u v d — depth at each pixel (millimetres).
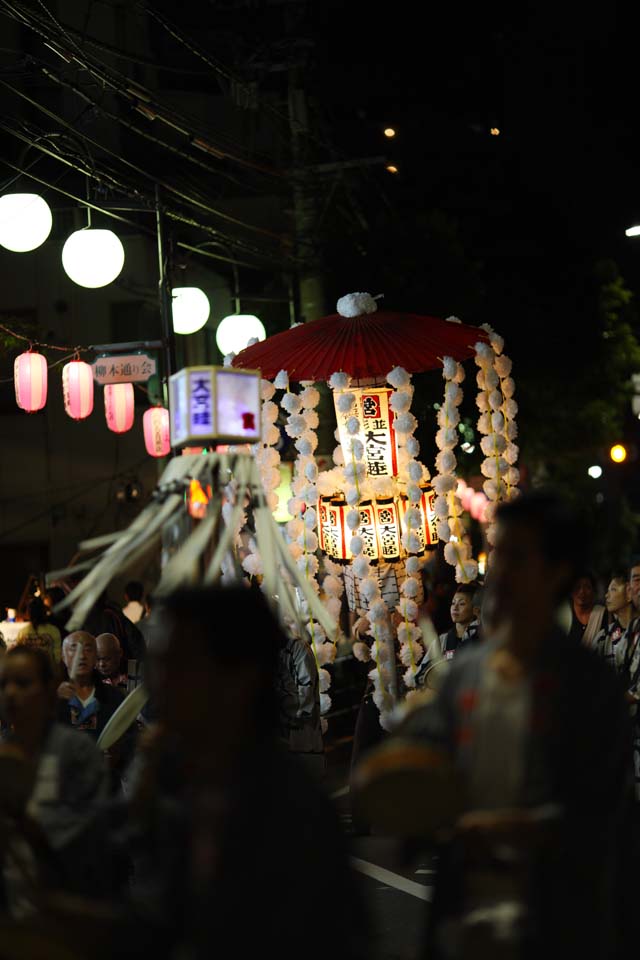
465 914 3607
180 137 25062
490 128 25000
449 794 3488
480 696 3764
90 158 14273
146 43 25266
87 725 8516
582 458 30125
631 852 3832
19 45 23344
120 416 16672
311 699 10391
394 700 11055
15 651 5230
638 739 9086
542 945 3494
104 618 12734
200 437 7055
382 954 7477
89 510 25031
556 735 3654
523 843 3484
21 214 13477
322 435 19234
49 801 5004
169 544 7086
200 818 3271
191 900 3201
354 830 11375
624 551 34531
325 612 7301
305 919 3082
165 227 15375
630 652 9781
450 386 11461
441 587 18000
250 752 3287
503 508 3824
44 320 24812
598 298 26922
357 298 11961
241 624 3322
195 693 3318
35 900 4316
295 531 11430
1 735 7375
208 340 26938
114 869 5141
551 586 3742
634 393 29469
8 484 25094
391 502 11555
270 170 18266
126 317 24984
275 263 20000
